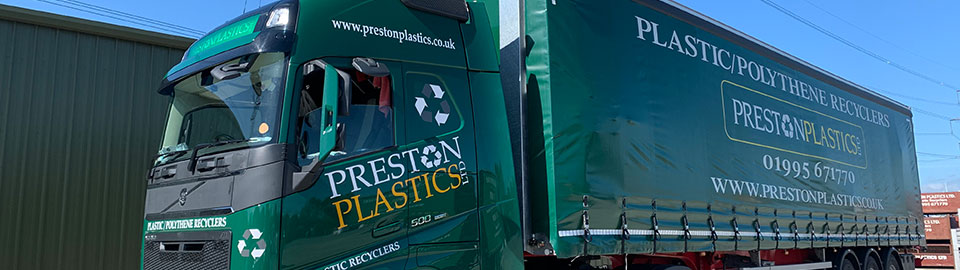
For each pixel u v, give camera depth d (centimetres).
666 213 619
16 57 802
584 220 540
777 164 791
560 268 595
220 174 432
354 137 443
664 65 650
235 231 411
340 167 430
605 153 570
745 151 739
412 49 489
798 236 811
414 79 483
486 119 516
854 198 948
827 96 932
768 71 812
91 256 832
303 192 411
